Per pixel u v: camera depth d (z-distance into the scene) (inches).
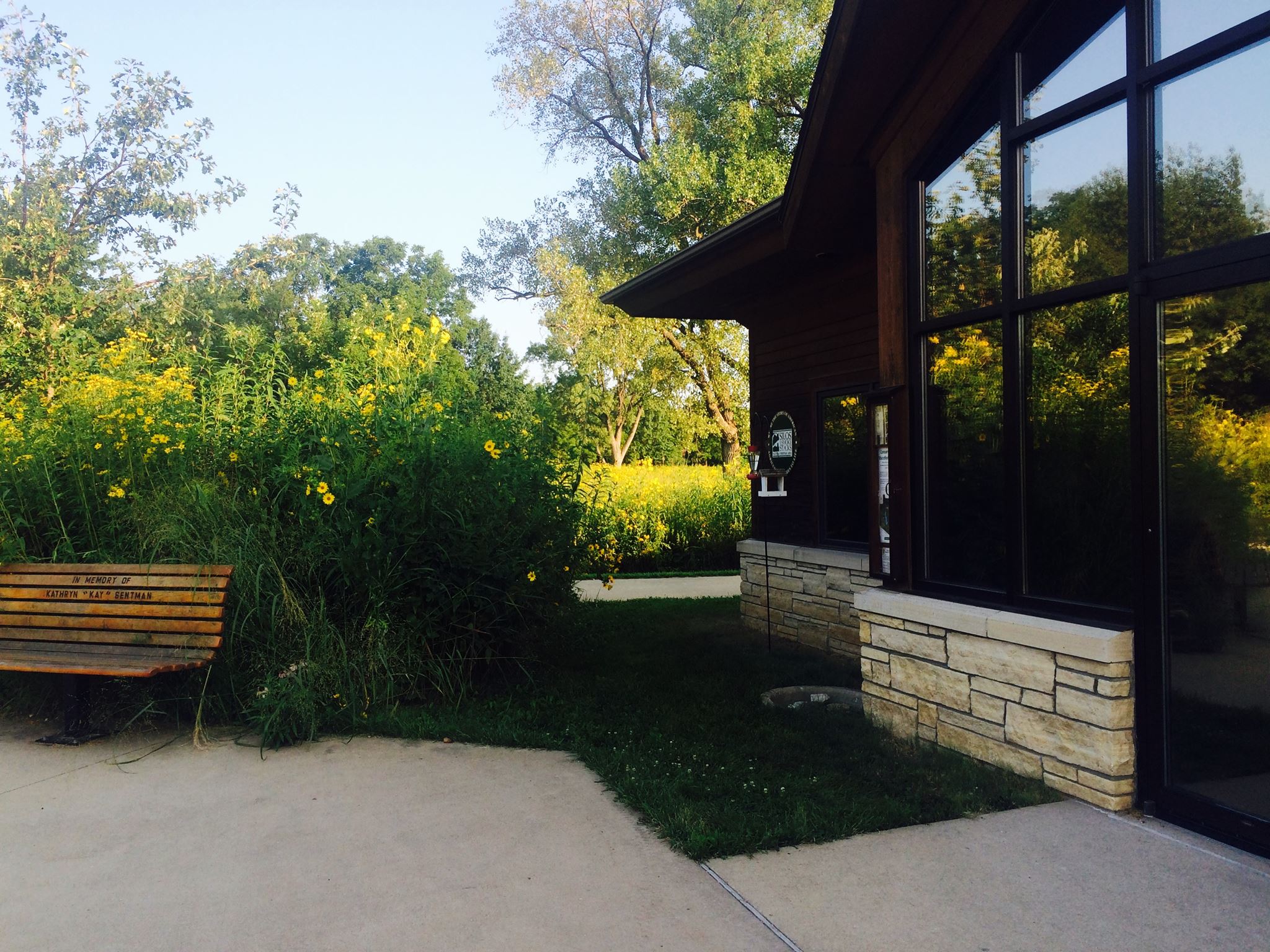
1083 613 151.4
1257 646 123.7
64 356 393.1
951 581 185.8
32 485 234.7
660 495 581.6
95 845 135.6
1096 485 150.7
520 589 227.5
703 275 313.1
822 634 296.8
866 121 201.6
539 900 115.0
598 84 1020.5
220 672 202.7
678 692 234.1
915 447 195.6
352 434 231.1
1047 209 160.4
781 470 333.7
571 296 916.6
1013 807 143.3
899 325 198.5
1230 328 126.9
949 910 109.3
